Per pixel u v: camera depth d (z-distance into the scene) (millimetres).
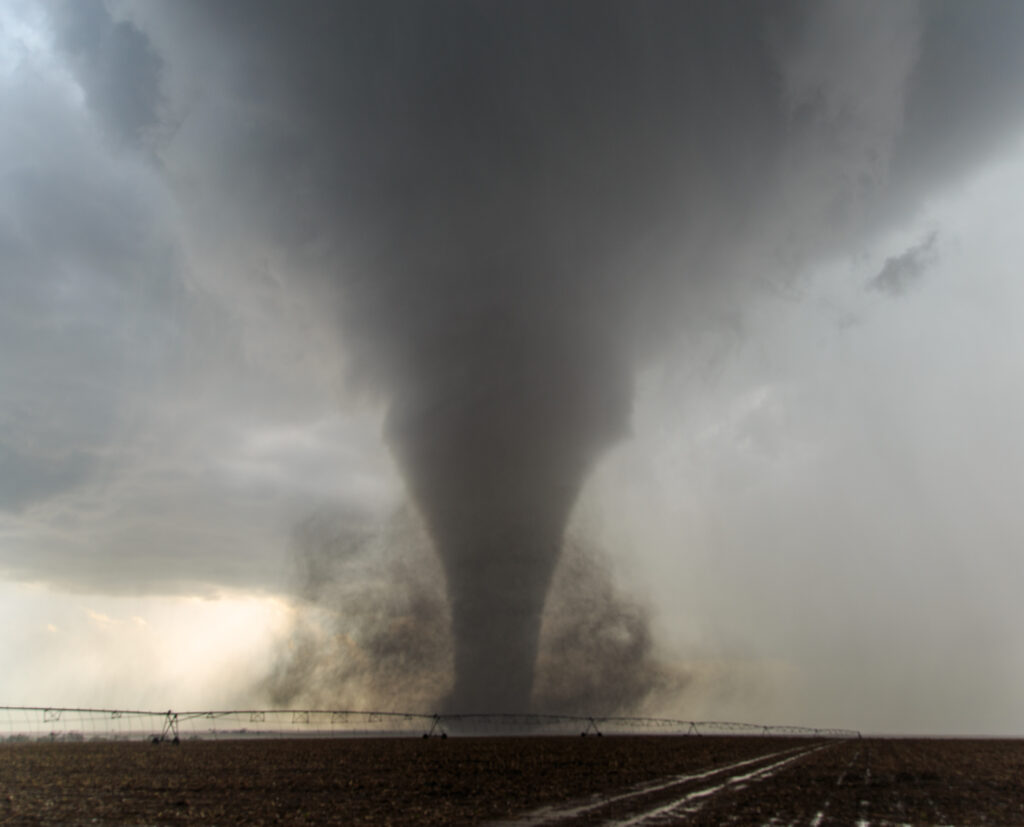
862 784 34594
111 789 32156
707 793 30656
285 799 28422
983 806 27250
